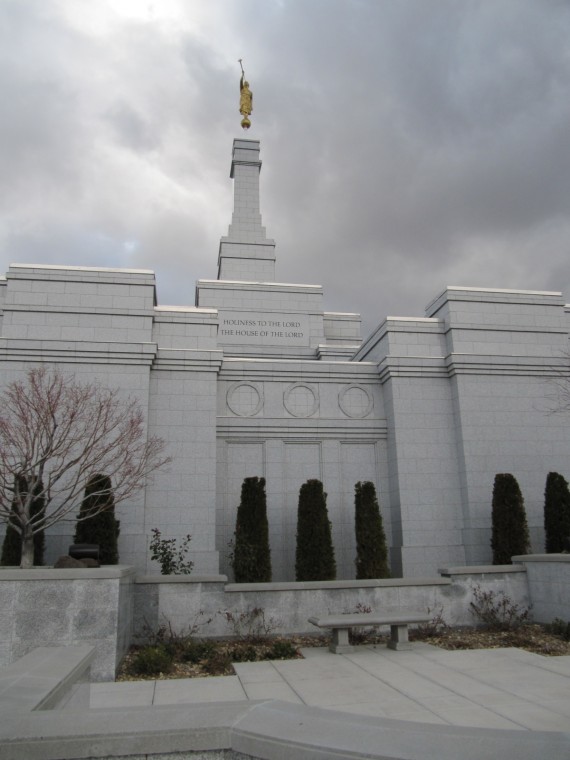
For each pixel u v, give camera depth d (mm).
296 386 19266
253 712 4031
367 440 19078
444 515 18094
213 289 25609
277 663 10359
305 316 25891
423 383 19047
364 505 16172
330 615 11453
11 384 15039
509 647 11320
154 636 11547
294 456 18688
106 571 9773
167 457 16500
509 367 19000
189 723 3814
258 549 14977
